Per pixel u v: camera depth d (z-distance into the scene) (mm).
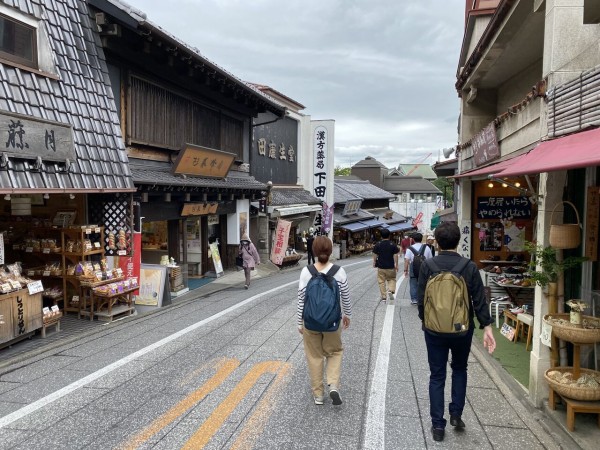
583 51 4945
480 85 11961
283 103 25109
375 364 6137
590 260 4754
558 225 4723
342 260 30047
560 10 5062
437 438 4109
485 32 8445
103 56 9602
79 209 9195
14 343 6977
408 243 13156
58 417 4566
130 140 10531
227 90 15039
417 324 8359
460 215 12375
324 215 28234
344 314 4875
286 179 26062
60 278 8836
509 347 7133
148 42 10289
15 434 4227
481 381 5676
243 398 5004
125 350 6812
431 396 4207
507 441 4125
